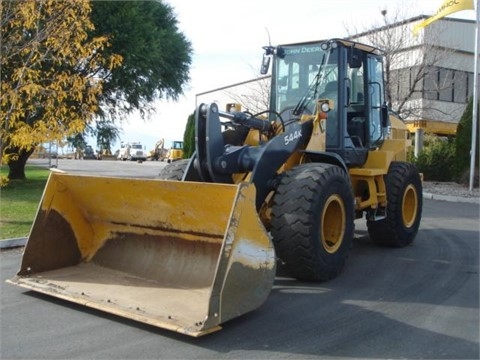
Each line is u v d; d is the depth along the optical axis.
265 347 3.75
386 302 4.79
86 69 11.87
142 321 3.92
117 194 4.86
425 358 3.61
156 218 4.87
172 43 18.77
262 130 5.70
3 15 8.43
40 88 8.52
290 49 6.54
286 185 5.12
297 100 6.40
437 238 8.09
